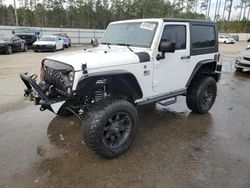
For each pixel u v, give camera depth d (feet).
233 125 14.80
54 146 11.93
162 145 12.19
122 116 10.98
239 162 10.68
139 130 13.94
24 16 167.02
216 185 9.13
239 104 19.12
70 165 10.37
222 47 88.84
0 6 165.07
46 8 173.88
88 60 10.16
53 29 95.20
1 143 12.12
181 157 11.06
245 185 9.12
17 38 57.67
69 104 10.70
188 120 15.52
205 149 11.82
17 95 20.26
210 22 15.70
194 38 14.48
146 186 9.09
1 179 9.39
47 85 11.02
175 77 13.70
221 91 23.31
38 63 38.24
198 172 9.93
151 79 12.31
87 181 9.35
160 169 10.13
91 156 11.08
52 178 9.50
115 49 13.14
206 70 16.40
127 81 11.31
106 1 176.35
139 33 12.97
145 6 175.52
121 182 9.31
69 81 9.88
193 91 15.61
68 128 13.96
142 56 11.61
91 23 176.65
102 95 10.89
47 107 10.55
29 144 12.07
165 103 13.98
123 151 11.14
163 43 11.71
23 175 9.65
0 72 30.12
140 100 12.37
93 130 9.95
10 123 14.56
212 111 17.34
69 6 176.96
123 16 177.58
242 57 33.14
